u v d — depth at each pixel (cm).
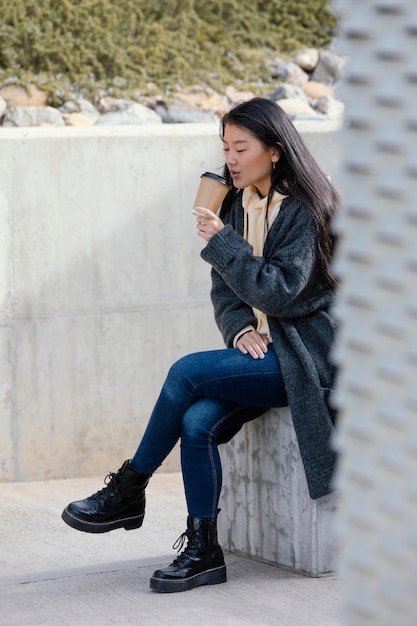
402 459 181
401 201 177
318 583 485
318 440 477
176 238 775
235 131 487
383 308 180
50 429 758
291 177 486
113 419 770
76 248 756
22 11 978
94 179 757
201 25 1077
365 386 184
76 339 759
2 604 462
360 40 180
